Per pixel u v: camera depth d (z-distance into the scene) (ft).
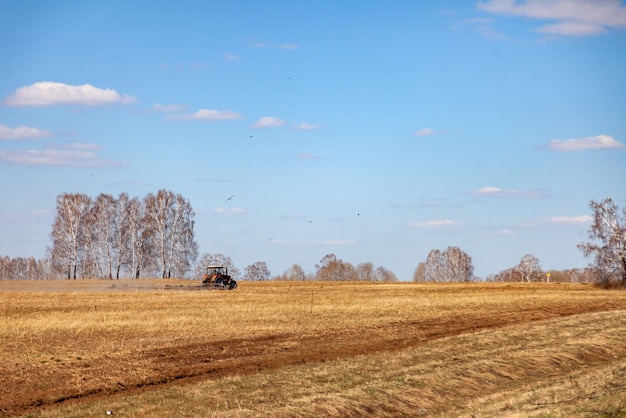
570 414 55.21
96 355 89.51
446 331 118.52
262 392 66.08
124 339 104.06
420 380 72.49
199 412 58.70
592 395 62.23
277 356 91.76
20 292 221.25
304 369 79.36
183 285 273.13
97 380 74.90
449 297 200.44
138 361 86.28
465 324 129.29
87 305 166.09
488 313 149.48
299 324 124.77
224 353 93.56
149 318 131.03
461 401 68.49
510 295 210.38
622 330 111.45
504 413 58.39
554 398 63.00
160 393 66.74
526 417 55.52
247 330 115.85
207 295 209.05
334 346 100.37
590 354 93.56
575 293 221.87
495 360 84.38
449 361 83.76
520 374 81.15
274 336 109.81
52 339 103.30
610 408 55.67
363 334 113.19
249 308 154.61
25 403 64.90
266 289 251.39
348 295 211.61
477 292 229.45
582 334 107.14
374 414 61.77
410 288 257.34
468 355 88.22
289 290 244.22
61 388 70.74
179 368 82.12
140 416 57.98
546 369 84.58
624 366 78.28
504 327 122.31
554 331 110.73
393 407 64.03
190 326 120.16
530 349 92.99
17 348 94.12
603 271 271.28
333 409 60.18
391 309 155.84
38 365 82.12
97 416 57.93
